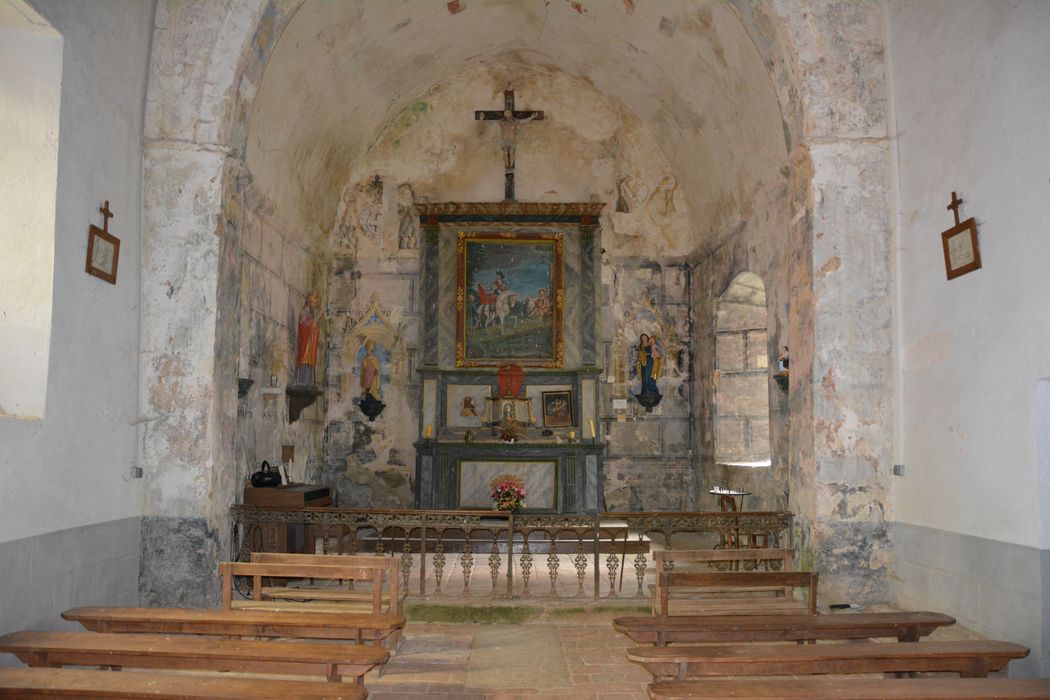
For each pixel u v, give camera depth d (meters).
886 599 8.09
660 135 14.50
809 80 8.41
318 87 11.45
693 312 14.73
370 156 14.77
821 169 8.38
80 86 6.84
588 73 14.35
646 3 11.23
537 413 14.12
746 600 7.12
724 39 10.35
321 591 7.16
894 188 8.31
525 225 14.45
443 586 9.09
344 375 14.44
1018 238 6.35
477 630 7.99
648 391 14.45
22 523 5.93
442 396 14.08
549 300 14.40
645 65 12.79
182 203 8.15
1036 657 6.02
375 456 14.33
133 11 7.85
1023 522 6.23
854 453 8.18
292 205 12.20
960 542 7.02
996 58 6.62
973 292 6.96
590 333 14.20
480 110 14.83
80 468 6.80
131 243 7.86
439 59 13.93
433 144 14.85
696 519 8.52
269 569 6.45
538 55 14.49
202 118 8.21
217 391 8.12
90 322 7.03
